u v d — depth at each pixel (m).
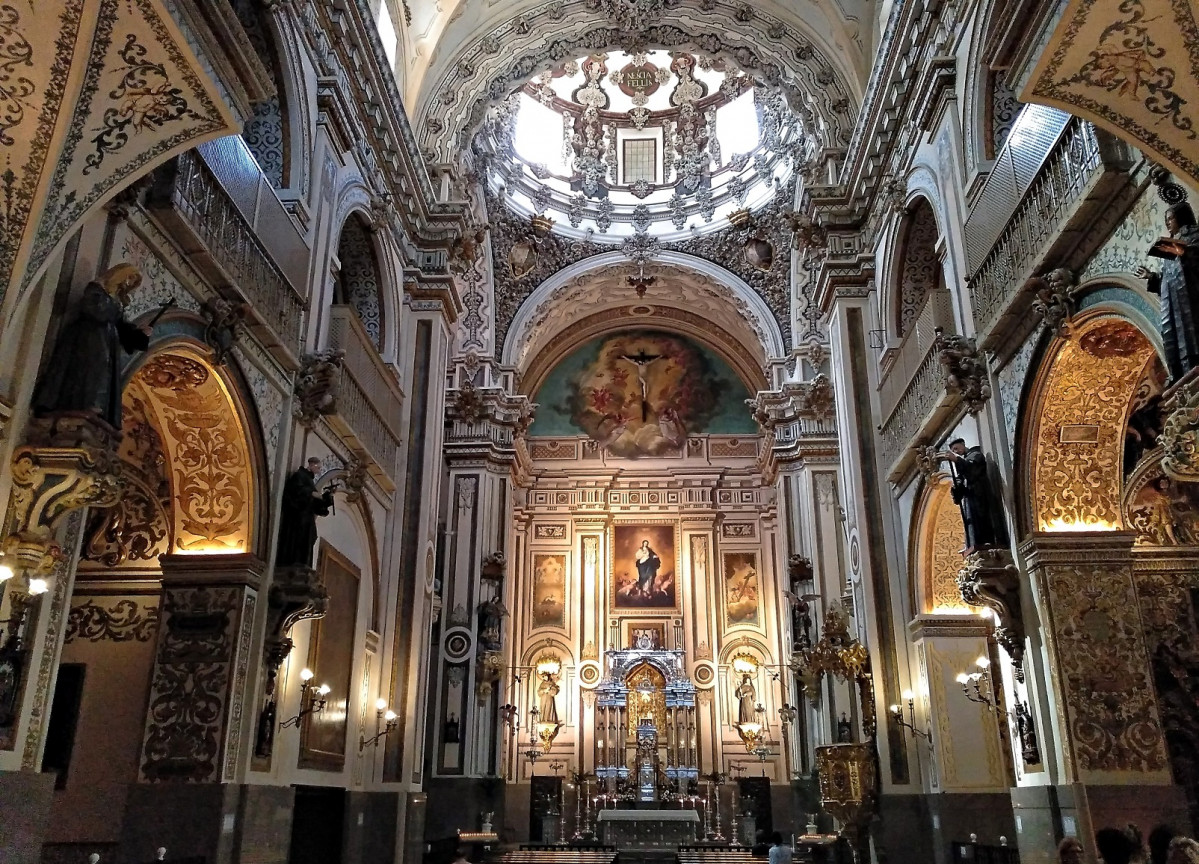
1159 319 6.21
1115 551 7.96
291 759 9.52
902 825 11.67
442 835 19.22
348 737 11.59
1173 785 7.32
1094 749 7.46
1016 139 8.41
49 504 5.13
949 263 10.41
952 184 10.25
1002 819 10.91
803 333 22.23
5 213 4.88
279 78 9.96
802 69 15.55
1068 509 8.20
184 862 7.21
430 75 15.55
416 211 14.73
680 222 24.17
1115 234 6.86
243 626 8.29
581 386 26.72
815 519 20.23
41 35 4.60
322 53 10.97
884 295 13.34
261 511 8.71
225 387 8.09
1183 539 9.32
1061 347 7.61
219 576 8.37
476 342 22.98
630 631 24.16
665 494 25.47
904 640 12.43
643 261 24.02
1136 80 5.04
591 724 23.16
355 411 11.46
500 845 18.44
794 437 21.88
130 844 7.69
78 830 8.37
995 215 8.91
